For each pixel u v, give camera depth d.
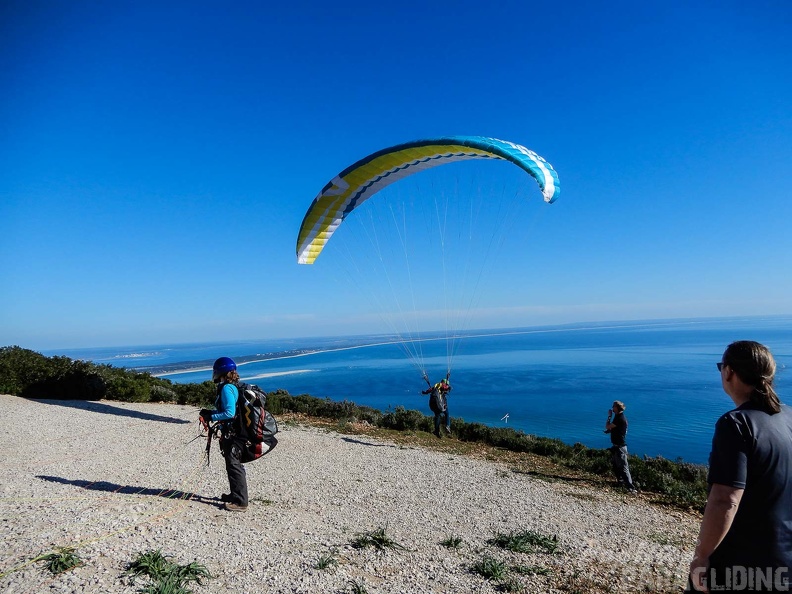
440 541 6.42
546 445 14.63
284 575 4.70
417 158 11.51
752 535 2.49
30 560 4.36
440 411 15.16
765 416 2.58
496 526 7.43
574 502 9.40
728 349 2.84
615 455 10.90
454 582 5.05
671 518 8.85
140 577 4.27
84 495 6.45
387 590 4.66
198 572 4.46
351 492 8.66
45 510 5.66
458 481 10.27
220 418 6.42
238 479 6.56
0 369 15.32
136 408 15.15
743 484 2.47
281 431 14.11
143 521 5.66
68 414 13.08
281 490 8.29
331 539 5.91
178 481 7.79
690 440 34.22
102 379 16.69
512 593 4.94
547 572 5.60
